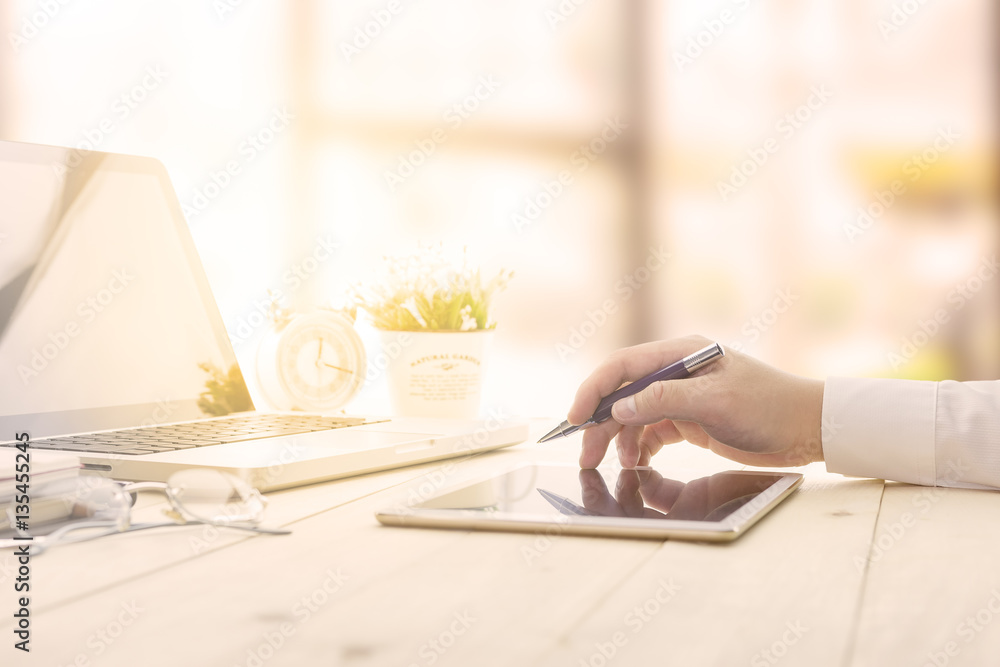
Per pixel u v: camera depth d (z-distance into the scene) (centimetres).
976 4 280
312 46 290
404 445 92
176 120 280
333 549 57
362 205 293
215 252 272
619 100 295
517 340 300
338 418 115
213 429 102
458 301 136
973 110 283
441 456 98
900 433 80
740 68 291
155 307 113
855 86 288
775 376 86
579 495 72
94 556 55
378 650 39
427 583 49
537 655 38
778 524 65
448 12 296
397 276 139
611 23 294
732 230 294
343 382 138
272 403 136
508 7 296
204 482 63
